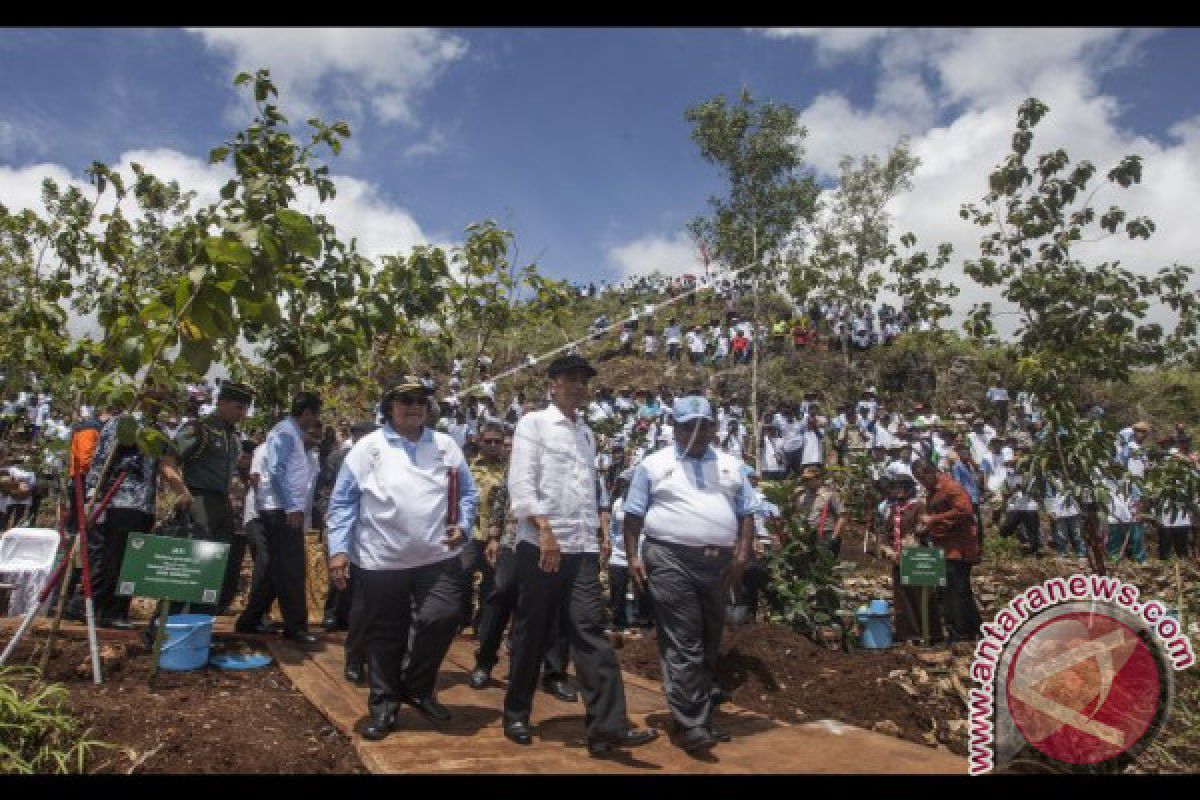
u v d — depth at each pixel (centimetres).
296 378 693
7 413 1052
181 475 559
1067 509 1160
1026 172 728
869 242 1998
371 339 707
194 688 447
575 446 413
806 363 2377
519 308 895
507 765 359
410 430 425
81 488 455
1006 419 2072
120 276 663
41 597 426
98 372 447
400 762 354
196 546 457
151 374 400
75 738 354
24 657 461
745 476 445
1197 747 426
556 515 397
